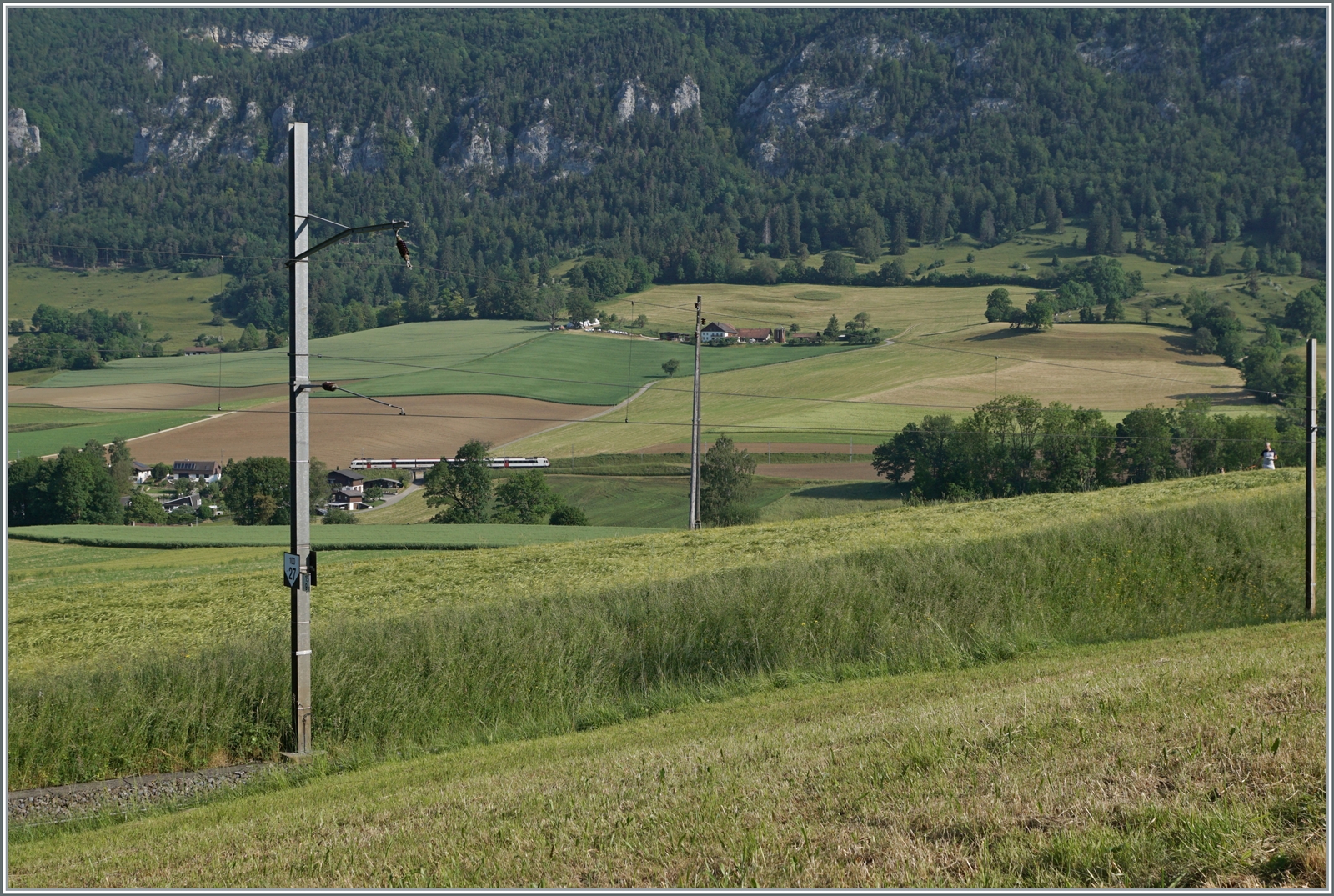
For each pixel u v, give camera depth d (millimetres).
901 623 20141
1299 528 25656
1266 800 6414
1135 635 20047
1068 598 21703
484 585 29500
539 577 30297
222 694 16547
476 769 12648
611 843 7398
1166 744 7723
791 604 20297
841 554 25969
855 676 17875
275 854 8469
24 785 14961
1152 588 22484
